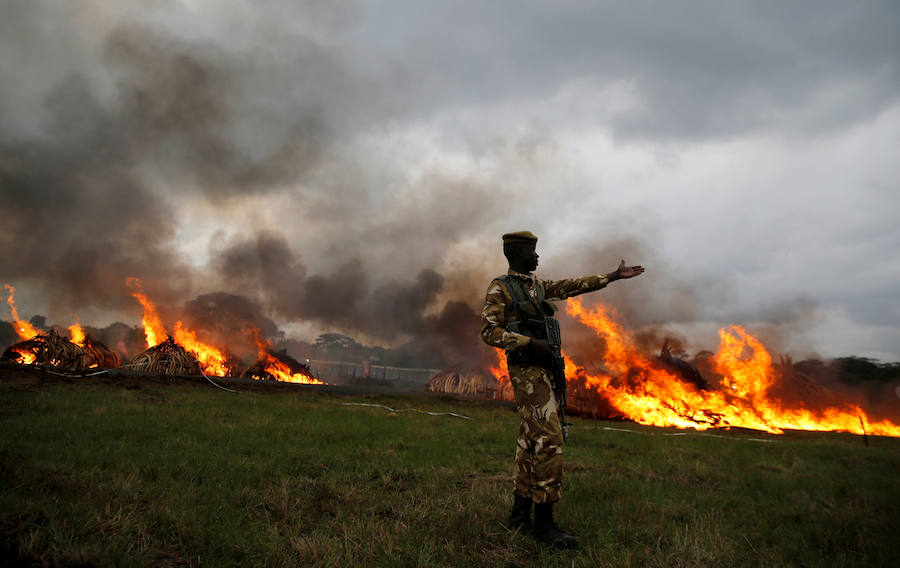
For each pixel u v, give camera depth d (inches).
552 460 126.6
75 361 478.6
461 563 106.0
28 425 204.1
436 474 180.5
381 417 357.4
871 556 121.2
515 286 142.2
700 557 110.9
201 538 103.4
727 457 270.1
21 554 82.0
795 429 564.1
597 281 149.5
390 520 130.5
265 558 98.7
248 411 321.4
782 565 112.1
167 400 341.7
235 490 142.3
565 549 117.6
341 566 99.7
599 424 461.1
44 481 123.7
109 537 94.2
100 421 229.1
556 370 134.2
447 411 454.0
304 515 130.6
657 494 170.2
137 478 140.6
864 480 219.1
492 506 145.1
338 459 195.6
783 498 179.0
